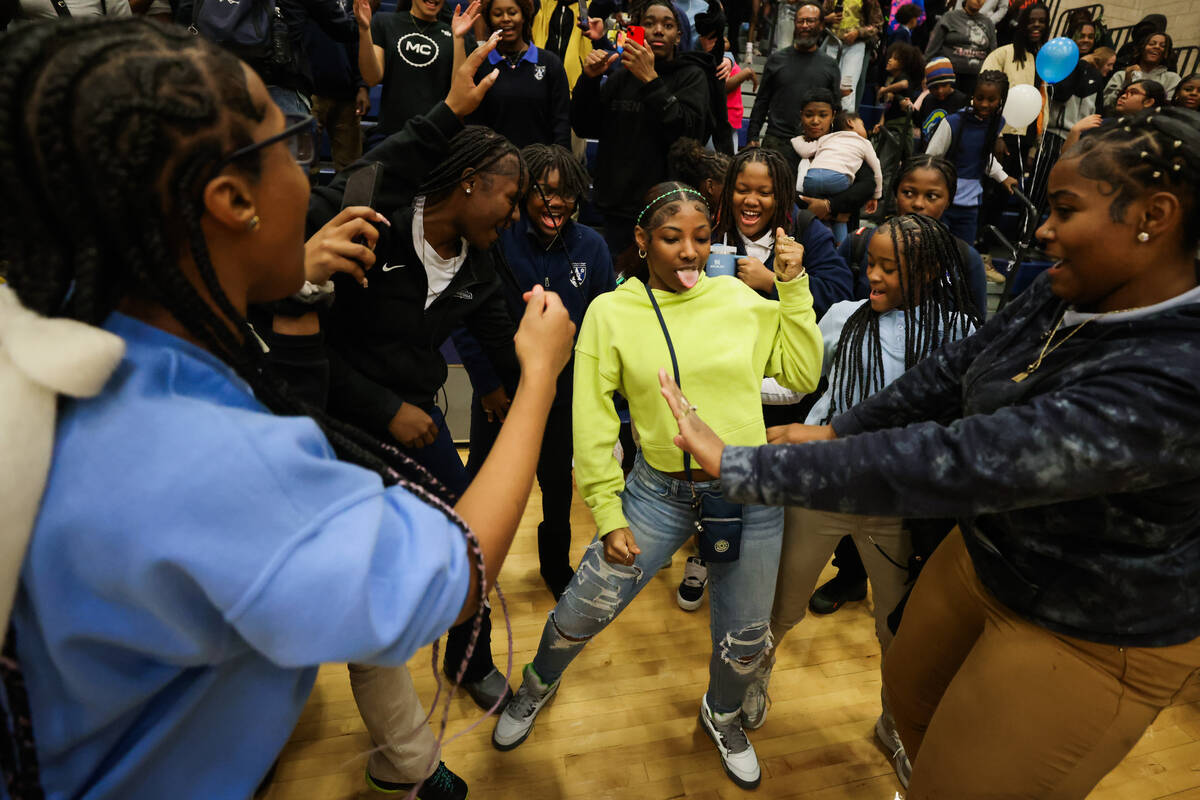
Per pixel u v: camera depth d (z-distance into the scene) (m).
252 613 0.45
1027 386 0.91
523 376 0.73
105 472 0.44
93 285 0.48
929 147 4.11
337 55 3.34
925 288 1.55
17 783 0.48
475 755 1.70
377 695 1.34
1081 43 5.98
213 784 0.57
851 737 1.81
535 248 2.06
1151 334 0.78
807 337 1.40
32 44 0.46
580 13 3.71
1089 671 0.93
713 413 1.36
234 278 0.56
